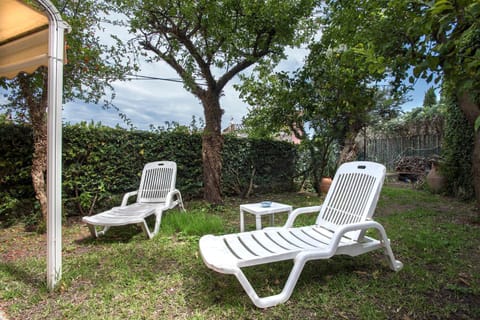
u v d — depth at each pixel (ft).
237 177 22.67
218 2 15.26
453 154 20.66
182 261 8.91
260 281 7.58
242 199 21.67
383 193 22.86
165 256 9.36
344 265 8.50
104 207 16.55
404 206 17.88
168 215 13.88
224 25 15.92
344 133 24.17
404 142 37.27
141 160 17.90
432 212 15.65
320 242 7.88
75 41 12.92
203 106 18.79
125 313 6.11
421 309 6.09
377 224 7.72
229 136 22.45
